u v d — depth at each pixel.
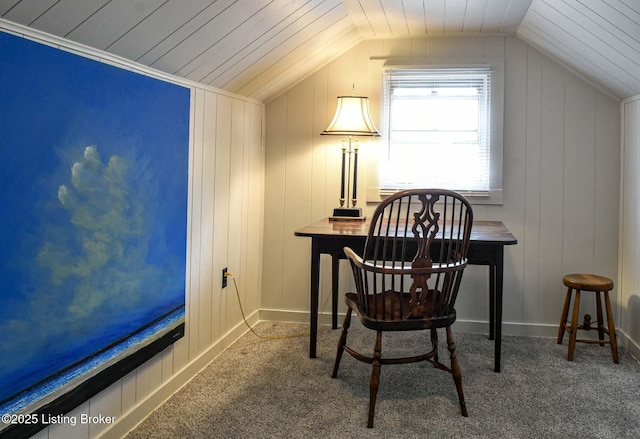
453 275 2.19
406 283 3.29
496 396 2.27
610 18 2.13
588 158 3.13
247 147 3.13
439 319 2.09
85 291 1.62
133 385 1.97
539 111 3.17
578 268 3.16
